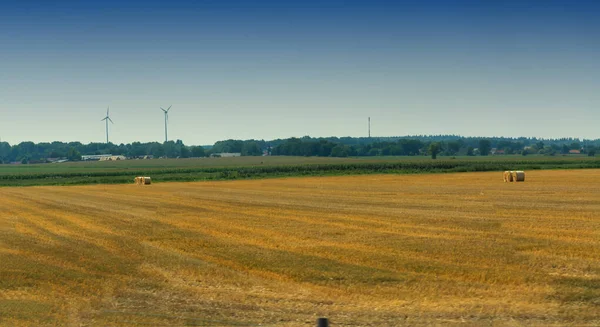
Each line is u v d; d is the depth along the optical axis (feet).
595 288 53.06
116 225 101.50
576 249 68.85
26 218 116.26
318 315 47.91
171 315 48.83
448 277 58.18
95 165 622.13
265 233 87.45
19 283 60.13
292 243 78.48
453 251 69.56
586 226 85.25
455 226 88.94
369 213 108.17
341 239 80.48
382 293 53.62
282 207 122.72
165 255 72.74
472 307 48.55
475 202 122.11
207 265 66.54
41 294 56.18
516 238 76.95
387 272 60.85
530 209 106.63
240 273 62.54
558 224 87.61
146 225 100.12
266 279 59.88
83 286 58.75
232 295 54.49
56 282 60.39
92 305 52.24
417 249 71.46
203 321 47.09
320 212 111.86
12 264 68.90
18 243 84.02
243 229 91.97
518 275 57.77
